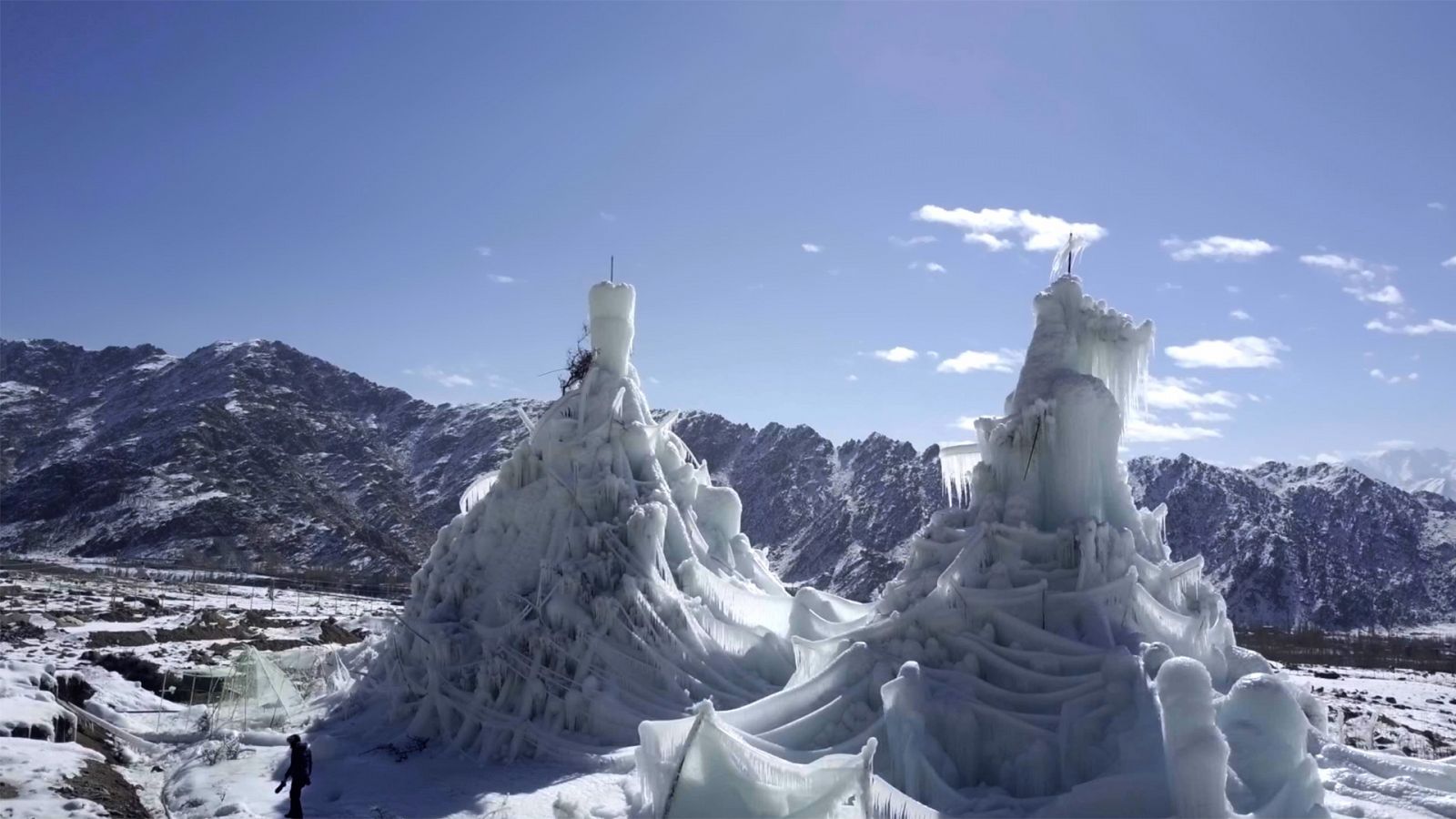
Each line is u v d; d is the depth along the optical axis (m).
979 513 31.17
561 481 39.03
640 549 36.75
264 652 54.56
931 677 27.34
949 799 24.22
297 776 26.28
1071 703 25.55
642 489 39.62
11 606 81.81
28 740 30.72
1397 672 99.88
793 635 33.47
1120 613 28.53
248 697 40.16
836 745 26.61
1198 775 21.38
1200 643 28.61
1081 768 24.77
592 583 35.94
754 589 40.12
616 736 32.25
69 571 144.62
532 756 32.34
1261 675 24.33
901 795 23.16
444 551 41.06
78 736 34.41
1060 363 32.06
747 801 23.31
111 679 46.81
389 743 34.28
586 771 30.47
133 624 72.69
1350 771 26.30
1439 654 137.88
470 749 33.00
